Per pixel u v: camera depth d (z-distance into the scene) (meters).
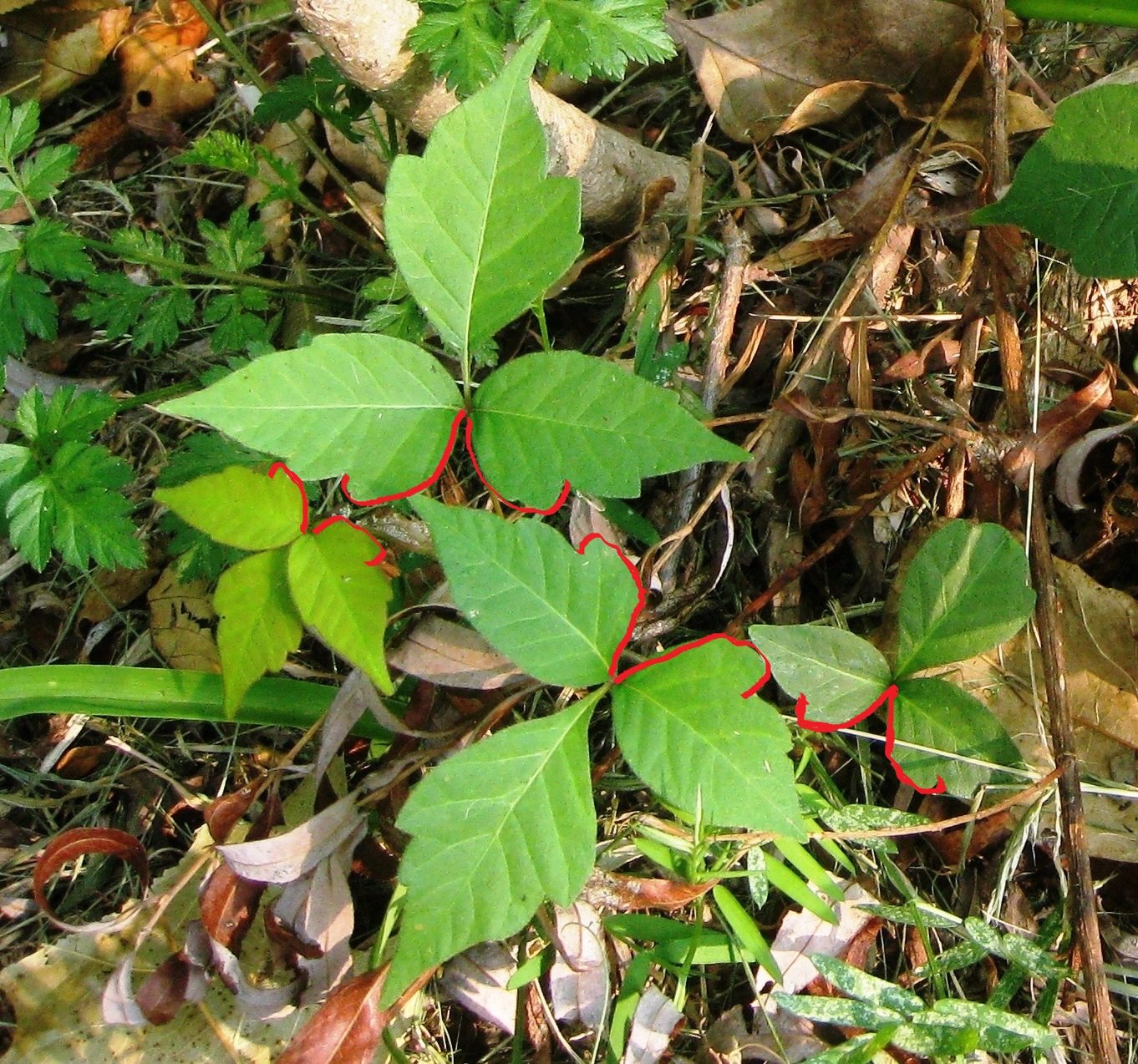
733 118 0.49
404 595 0.39
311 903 0.36
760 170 0.49
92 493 0.41
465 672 0.36
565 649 0.31
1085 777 0.39
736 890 0.39
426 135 0.43
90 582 0.47
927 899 0.39
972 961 0.35
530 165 0.31
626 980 0.36
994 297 0.42
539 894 0.29
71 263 0.44
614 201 0.46
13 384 0.51
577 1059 0.37
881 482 0.43
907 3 0.44
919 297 0.45
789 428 0.43
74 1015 0.38
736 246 0.44
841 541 0.43
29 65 0.58
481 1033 0.39
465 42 0.36
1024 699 0.40
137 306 0.48
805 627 0.36
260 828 0.38
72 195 0.56
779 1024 0.37
